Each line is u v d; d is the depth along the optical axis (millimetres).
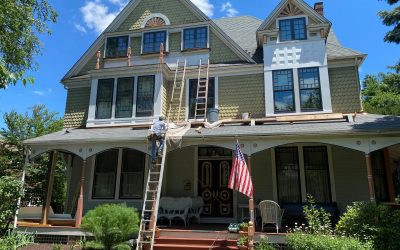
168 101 14852
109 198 13852
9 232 10602
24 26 11367
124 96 14625
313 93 13203
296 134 10156
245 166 9586
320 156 12461
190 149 13930
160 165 10977
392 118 11164
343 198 11859
